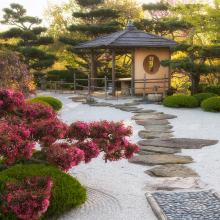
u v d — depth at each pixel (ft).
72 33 91.04
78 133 17.58
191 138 30.96
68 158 15.55
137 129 35.45
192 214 15.58
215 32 56.24
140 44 61.52
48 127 16.25
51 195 15.05
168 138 30.94
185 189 18.89
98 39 68.54
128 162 24.00
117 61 89.30
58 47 95.61
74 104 55.36
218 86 56.80
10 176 14.96
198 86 57.88
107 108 50.85
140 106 52.11
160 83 64.39
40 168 15.88
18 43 83.51
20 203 13.23
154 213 16.05
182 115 43.86
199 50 53.16
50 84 78.33
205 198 17.42
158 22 78.59
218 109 46.09
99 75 78.59
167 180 20.38
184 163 23.66
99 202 17.38
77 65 92.99
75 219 15.53
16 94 18.20
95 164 23.70
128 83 66.28
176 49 54.24
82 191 16.29
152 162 23.65
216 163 23.68
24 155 14.60
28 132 15.21
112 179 20.84
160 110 48.11
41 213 13.76
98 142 17.56
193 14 58.34
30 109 18.07
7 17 83.20
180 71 59.98
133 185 19.76
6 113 17.90
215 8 55.83
